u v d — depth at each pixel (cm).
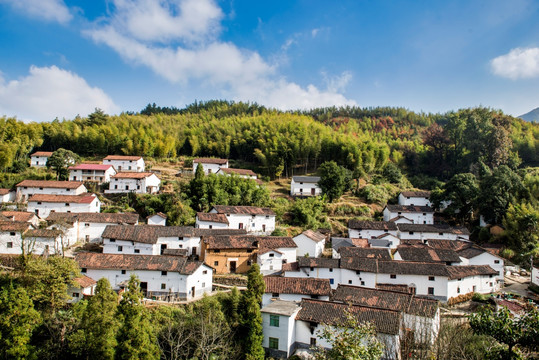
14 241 4750
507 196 6712
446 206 7762
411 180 9900
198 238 5525
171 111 19238
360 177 8931
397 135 14062
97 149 10462
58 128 10762
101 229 5684
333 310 3444
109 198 7375
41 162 9088
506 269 5575
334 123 15288
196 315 3738
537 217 5894
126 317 2834
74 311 3284
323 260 4844
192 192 7169
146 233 5234
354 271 4675
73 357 2919
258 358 3231
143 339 2783
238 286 4734
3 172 8250
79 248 5291
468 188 7088
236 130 11844
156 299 4166
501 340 1998
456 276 4612
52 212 5853
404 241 6162
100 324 2812
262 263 5072
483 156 8788
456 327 2795
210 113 16275
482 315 2108
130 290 2933
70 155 8388
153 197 6994
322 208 7662
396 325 3109
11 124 9075
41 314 3186
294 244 5372
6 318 2681
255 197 7469
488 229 6700
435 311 3400
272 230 6644
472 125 9156
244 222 6469
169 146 10669
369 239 6178
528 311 2050
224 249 5138
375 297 3731
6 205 6581
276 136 10344
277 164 9569
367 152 9238
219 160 9644
